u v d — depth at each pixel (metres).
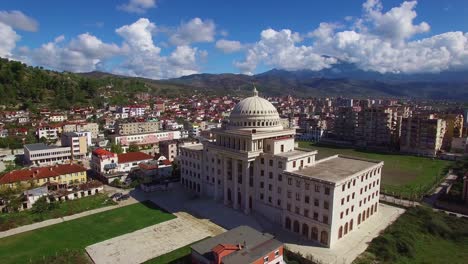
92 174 151.12
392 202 113.44
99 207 109.50
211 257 64.75
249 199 104.12
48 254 78.75
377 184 101.25
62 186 127.00
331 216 79.75
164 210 107.75
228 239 70.88
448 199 113.31
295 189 88.25
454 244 82.75
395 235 84.38
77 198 117.38
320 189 81.75
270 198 97.56
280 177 93.31
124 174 139.62
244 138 102.12
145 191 127.06
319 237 83.12
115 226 94.88
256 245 68.19
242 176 104.81
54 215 101.62
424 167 176.12
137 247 82.38
